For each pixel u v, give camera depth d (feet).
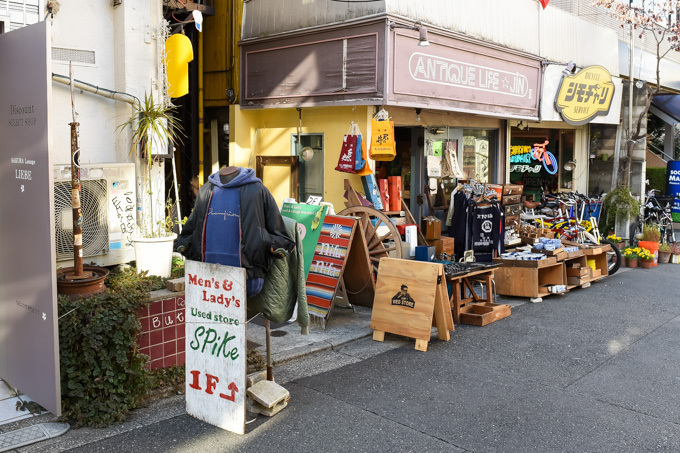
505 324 24.14
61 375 14.46
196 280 14.42
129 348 15.10
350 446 13.53
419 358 19.76
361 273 23.85
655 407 16.08
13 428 13.84
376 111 28.71
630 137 44.60
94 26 19.89
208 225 15.01
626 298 29.07
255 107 32.04
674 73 55.26
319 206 23.82
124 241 18.95
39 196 13.84
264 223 14.84
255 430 14.21
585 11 44.52
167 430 14.14
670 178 55.67
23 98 14.33
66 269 16.03
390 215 30.27
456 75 30.35
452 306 24.14
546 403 16.22
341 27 27.55
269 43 31.12
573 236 35.55
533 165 46.57
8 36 14.79
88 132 19.70
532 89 36.88
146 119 19.25
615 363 19.58
